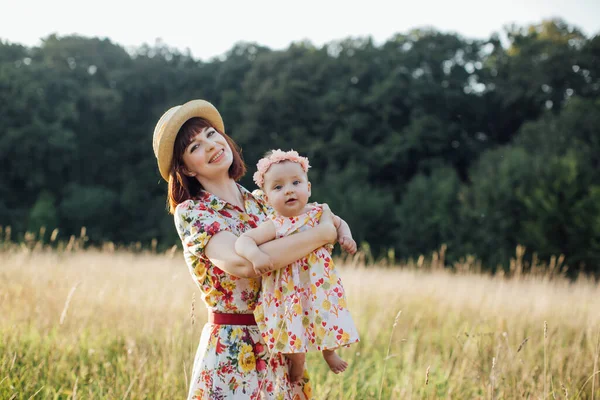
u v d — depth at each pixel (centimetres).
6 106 3170
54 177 3362
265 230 242
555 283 915
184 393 370
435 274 955
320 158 3095
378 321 629
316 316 240
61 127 3375
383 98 3197
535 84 3200
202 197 263
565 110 2623
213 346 247
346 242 253
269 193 248
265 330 241
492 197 2091
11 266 725
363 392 413
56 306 555
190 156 263
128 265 915
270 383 246
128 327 525
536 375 409
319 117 3244
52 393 367
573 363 432
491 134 3453
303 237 238
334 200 2720
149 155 3672
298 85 3195
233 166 279
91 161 3628
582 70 3206
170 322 542
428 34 3578
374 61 3494
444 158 3169
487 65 3553
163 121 268
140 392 356
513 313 653
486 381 389
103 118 3744
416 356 523
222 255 241
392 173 3123
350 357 522
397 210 2592
